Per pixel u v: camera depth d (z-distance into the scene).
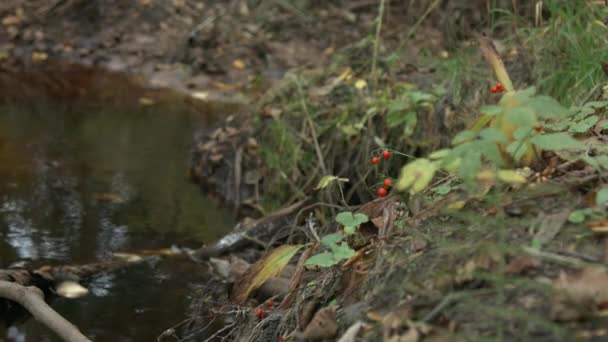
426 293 2.49
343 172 5.04
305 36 8.12
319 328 2.65
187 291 4.11
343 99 5.50
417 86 5.44
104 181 5.47
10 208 4.99
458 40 6.78
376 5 8.30
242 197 5.31
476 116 4.69
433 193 3.20
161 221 4.95
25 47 8.45
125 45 8.37
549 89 4.62
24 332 3.62
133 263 4.40
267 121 5.54
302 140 5.28
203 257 4.51
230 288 4.08
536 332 2.24
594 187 2.72
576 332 2.21
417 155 4.91
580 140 3.17
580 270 2.38
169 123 6.63
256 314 3.31
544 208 2.68
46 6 8.90
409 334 2.36
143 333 3.69
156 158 5.90
